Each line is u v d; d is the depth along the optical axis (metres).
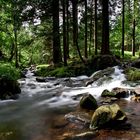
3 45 31.97
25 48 31.16
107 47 27.16
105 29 27.12
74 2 28.45
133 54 37.38
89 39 36.94
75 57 30.41
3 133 9.06
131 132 8.22
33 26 26.64
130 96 13.42
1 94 14.95
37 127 9.60
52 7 26.09
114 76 18.58
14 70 22.00
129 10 38.41
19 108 12.86
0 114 11.79
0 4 26.81
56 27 26.09
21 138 8.50
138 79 17.02
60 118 10.47
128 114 10.26
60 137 8.25
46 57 36.81
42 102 14.05
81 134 7.99
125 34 45.56
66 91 16.45
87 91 16.02
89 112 10.95
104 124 8.62
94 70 22.61
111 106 9.16
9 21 27.69
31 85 19.03
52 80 20.98
